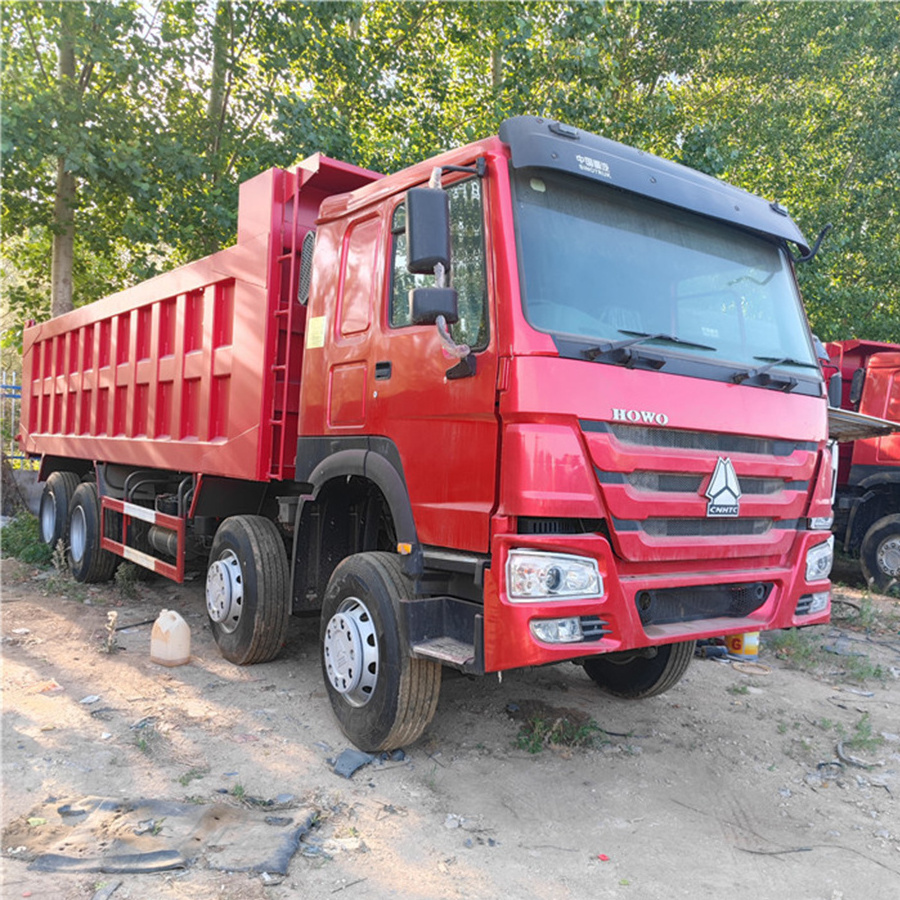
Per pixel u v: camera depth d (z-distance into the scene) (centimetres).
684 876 326
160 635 558
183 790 375
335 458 456
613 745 456
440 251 346
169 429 673
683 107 1686
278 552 548
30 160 1059
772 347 443
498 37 1209
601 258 385
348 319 462
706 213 426
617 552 353
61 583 802
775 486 422
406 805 372
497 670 338
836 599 902
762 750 464
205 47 1219
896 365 987
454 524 369
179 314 655
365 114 1420
